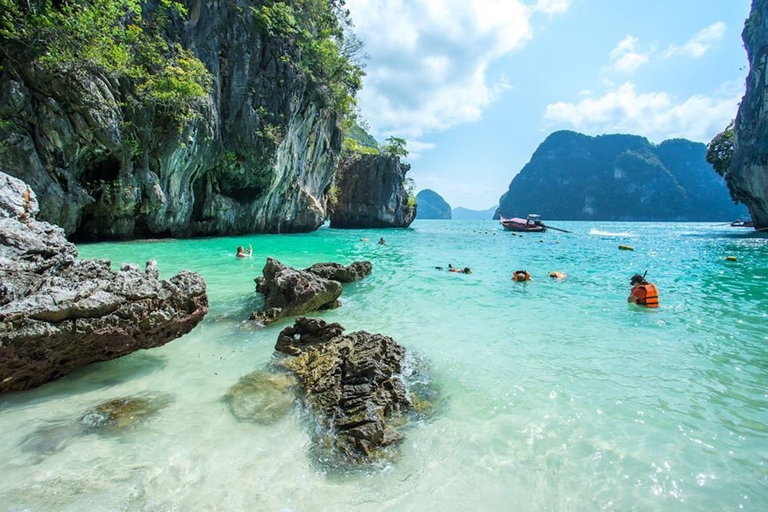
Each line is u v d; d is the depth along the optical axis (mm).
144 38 20172
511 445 3744
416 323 7668
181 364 5426
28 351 4266
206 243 22156
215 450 3531
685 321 7844
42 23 15367
